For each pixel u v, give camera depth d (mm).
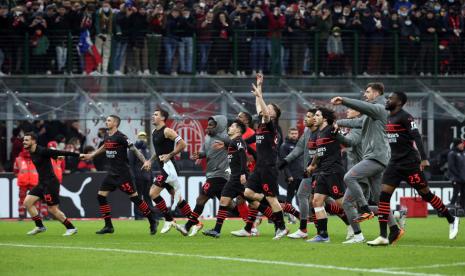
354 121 45969
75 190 72750
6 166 80375
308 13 93562
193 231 51125
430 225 61781
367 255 38281
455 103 92938
